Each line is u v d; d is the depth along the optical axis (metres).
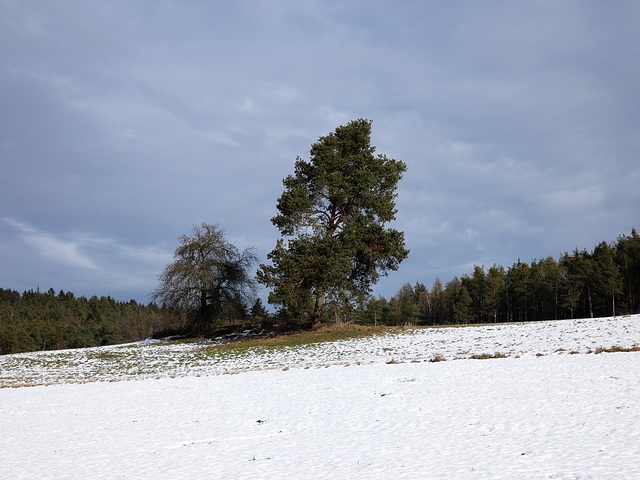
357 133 47.75
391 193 48.38
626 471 9.63
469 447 12.35
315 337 45.09
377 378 24.94
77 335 123.31
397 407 18.06
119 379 35.34
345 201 47.56
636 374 19.36
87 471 12.62
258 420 17.97
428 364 28.44
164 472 12.09
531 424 14.00
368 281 49.31
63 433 18.20
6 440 17.52
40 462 13.94
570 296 81.81
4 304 165.88
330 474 10.99
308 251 43.38
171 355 44.41
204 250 56.47
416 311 123.88
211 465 12.52
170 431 17.22
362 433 14.92
